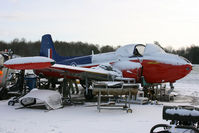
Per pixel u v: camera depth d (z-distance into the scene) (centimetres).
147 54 1115
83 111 787
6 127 545
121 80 1050
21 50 8400
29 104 870
